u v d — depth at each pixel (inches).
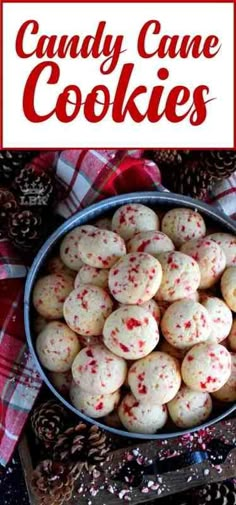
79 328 23.9
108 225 26.1
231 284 24.4
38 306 25.0
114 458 25.6
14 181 26.6
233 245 25.5
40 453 26.5
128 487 25.4
